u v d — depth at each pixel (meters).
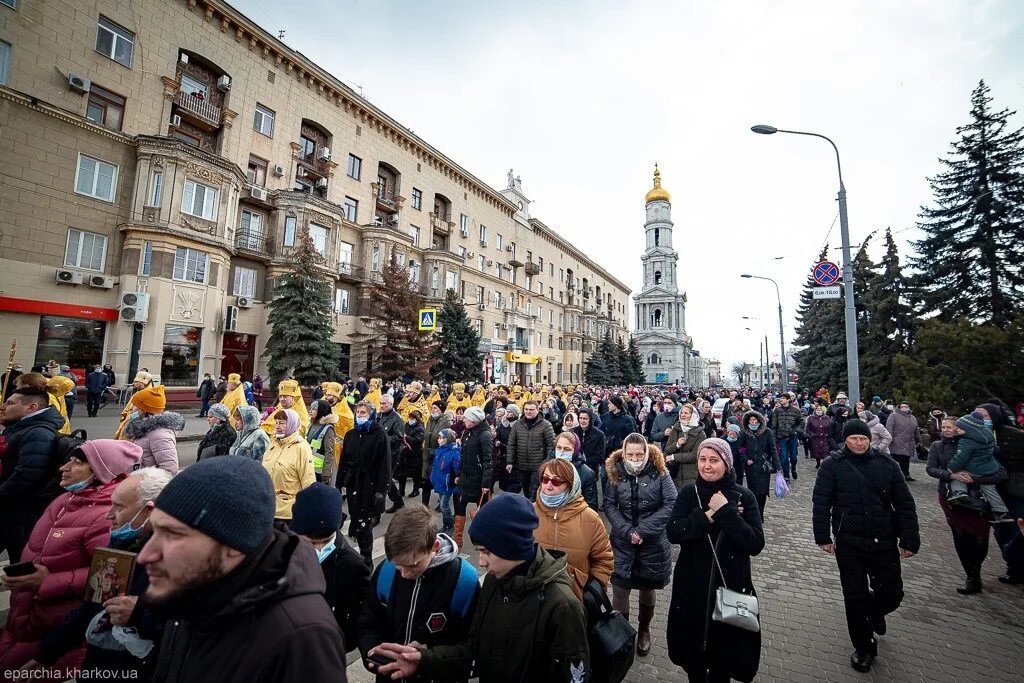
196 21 22.77
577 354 61.69
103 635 1.94
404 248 32.78
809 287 35.06
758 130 11.52
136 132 20.42
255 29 25.05
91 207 18.84
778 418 11.15
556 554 2.23
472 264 42.84
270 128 26.34
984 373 13.23
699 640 2.81
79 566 2.48
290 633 1.19
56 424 3.70
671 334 77.94
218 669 1.19
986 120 19.77
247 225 24.56
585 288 68.38
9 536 3.37
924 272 20.92
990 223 19.33
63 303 18.00
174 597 1.17
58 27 18.28
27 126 17.41
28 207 17.38
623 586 3.73
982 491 4.76
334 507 2.60
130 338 19.11
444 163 39.47
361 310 30.05
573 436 5.15
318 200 26.19
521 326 48.62
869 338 22.64
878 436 8.36
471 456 6.03
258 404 19.77
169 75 21.59
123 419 6.05
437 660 1.94
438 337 30.61
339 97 30.28
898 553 3.64
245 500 1.23
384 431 5.22
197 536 1.18
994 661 3.60
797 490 9.77
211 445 5.20
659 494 3.78
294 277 21.94
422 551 2.11
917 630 4.10
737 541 2.77
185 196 20.50
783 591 4.91
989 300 18.91
